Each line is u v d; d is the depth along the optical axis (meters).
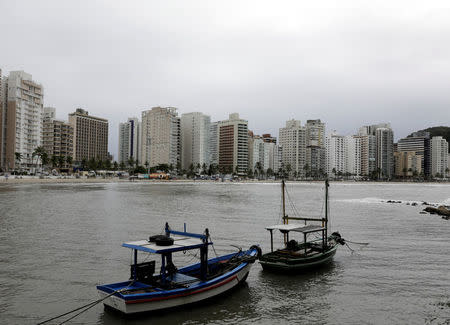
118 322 16.81
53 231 38.59
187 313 17.97
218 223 47.12
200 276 20.19
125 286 18.33
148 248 18.33
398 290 21.67
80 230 39.44
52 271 24.16
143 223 45.56
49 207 60.12
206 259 19.88
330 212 63.47
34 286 21.31
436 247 33.62
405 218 55.53
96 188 116.94
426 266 26.84
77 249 30.38
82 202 69.88
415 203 82.31
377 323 17.30
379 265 27.14
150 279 19.09
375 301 19.94
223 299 19.98
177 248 18.70
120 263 26.19
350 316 18.00
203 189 131.62
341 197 104.81
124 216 51.84
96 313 17.72
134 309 16.83
